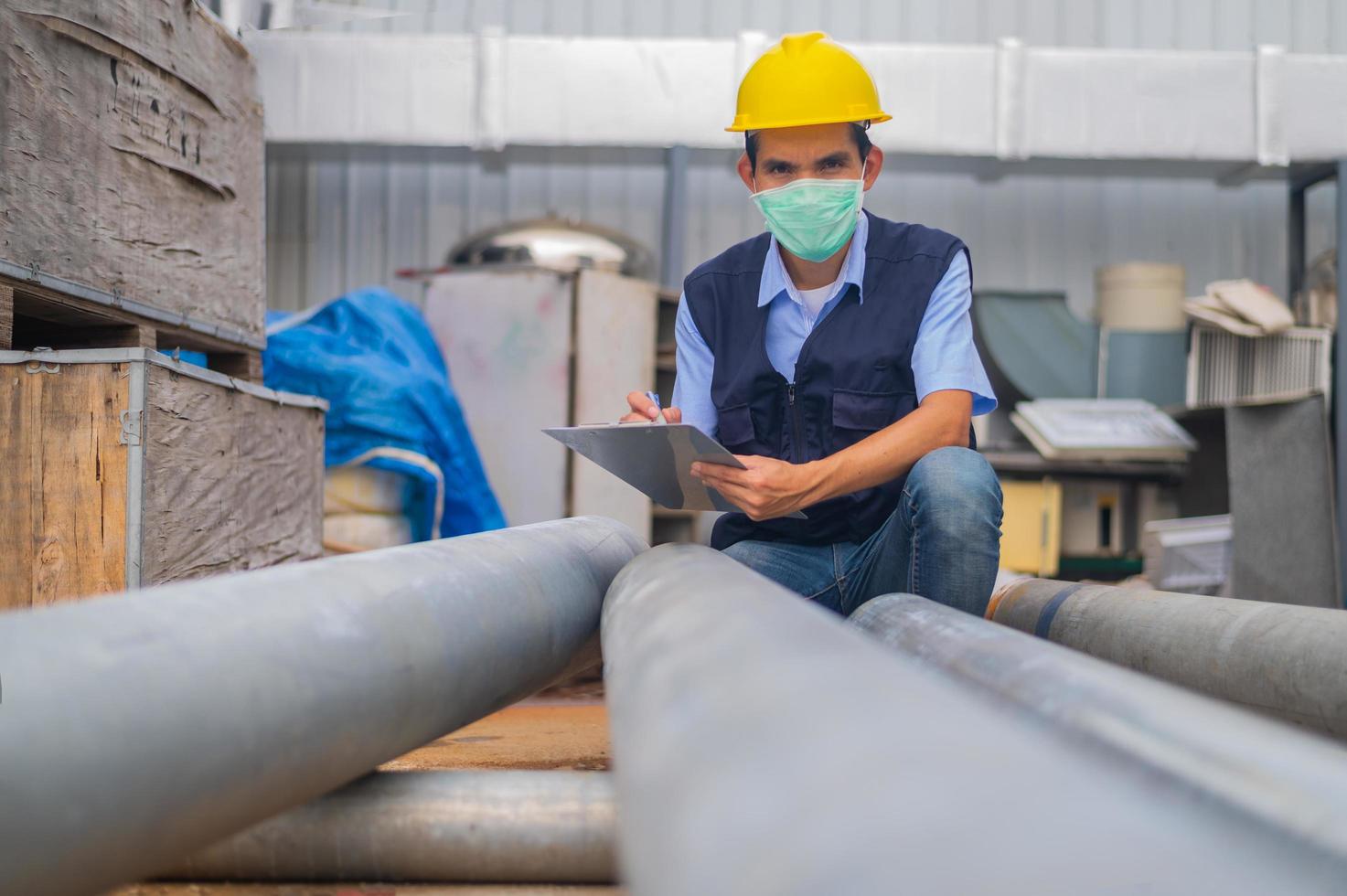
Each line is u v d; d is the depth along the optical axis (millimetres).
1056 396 4602
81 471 1543
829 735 368
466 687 974
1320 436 3525
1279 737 594
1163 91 4438
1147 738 637
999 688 837
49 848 559
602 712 2154
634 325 4148
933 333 1596
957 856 278
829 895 274
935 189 5562
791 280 1700
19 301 1608
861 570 1651
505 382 3975
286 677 740
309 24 2748
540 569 1203
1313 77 4430
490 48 4398
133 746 608
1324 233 5488
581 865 900
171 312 1867
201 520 1741
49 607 690
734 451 1704
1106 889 271
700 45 4406
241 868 902
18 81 1502
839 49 1584
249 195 2174
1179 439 4199
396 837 894
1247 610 1240
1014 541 4207
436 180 5488
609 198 5496
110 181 1698
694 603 676
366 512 3188
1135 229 5570
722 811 351
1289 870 316
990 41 5492
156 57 1809
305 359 3205
